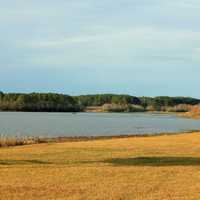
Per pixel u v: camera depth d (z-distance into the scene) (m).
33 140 50.25
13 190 19.53
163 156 33.00
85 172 24.64
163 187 20.52
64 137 61.59
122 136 63.59
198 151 36.94
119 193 19.09
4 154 34.16
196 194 19.03
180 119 165.88
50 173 24.25
